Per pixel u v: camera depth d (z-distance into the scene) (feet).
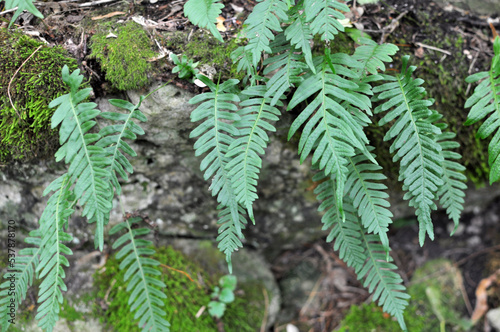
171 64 5.53
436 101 6.33
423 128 4.88
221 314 6.86
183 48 5.64
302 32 4.69
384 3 6.57
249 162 4.79
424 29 6.52
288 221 7.68
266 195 7.23
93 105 4.77
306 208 7.49
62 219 5.00
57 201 5.03
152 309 5.77
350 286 8.34
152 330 5.73
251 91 5.10
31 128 5.59
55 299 5.05
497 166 5.14
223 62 5.60
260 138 4.88
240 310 7.34
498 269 7.98
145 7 6.13
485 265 8.13
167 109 5.71
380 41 6.34
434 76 6.28
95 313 6.49
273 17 4.68
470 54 6.45
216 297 7.16
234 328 7.13
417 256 8.43
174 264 7.15
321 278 8.54
